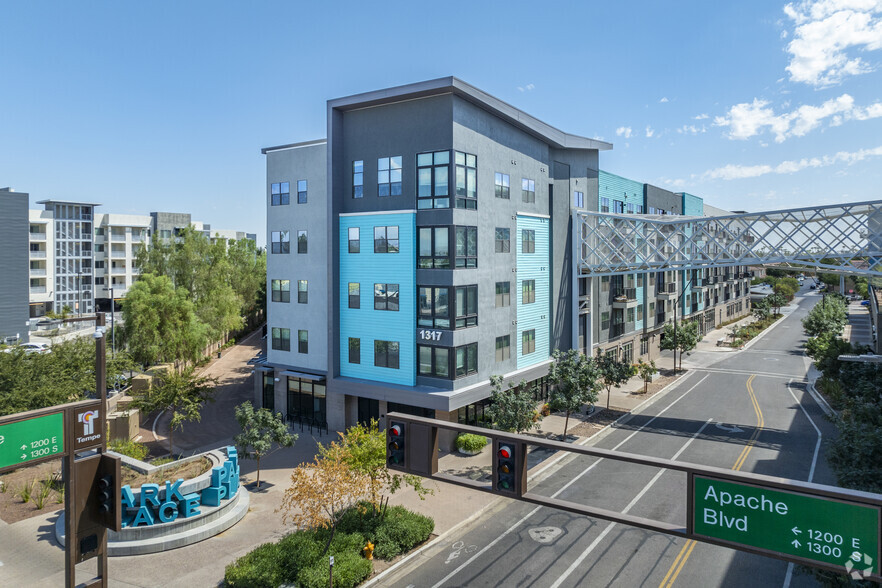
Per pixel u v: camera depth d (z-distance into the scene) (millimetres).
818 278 151375
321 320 36438
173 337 46812
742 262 36906
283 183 38250
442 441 30703
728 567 18953
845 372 33531
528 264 37375
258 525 22422
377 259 32688
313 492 18875
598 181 46250
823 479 25969
